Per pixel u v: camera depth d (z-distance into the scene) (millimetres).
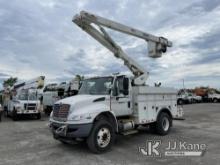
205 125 11148
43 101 20078
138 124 7895
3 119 16141
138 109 7773
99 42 8109
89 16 7363
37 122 13891
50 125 6734
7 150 6676
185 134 8750
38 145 7262
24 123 13375
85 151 6430
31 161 5590
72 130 6008
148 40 9336
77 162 5453
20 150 6660
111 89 7070
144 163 5297
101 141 6246
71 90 8188
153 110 8430
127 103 7629
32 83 16422
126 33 8570
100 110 6395
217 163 5195
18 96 15727
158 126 8531
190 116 15305
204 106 26062
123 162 5395
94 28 7895
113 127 6668
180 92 32688
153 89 8469
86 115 6043
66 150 6578
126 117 7812
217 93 38281
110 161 5488
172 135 8570
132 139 7898
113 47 8320
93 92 7410
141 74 8977
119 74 7441
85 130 5961
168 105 9195
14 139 8273
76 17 7355
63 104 6402
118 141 7629
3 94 20781
